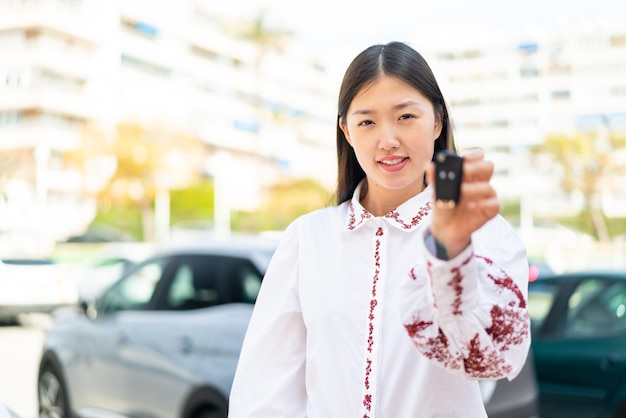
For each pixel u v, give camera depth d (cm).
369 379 163
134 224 4997
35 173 5016
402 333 163
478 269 148
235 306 467
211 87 6944
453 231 132
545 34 8394
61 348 573
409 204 171
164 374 471
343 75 175
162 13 6234
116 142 4800
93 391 536
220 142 6988
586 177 5291
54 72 5366
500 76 8531
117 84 5800
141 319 505
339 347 167
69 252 2522
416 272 150
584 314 547
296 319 180
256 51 7419
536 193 7650
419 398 160
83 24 5472
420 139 167
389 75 166
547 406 543
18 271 1371
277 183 6297
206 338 454
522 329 144
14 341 1227
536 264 1180
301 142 8444
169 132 4959
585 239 3388
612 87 8169
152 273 521
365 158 170
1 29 5269
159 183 4878
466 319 138
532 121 8381
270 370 181
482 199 128
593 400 521
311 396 171
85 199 5550
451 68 8656
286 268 183
